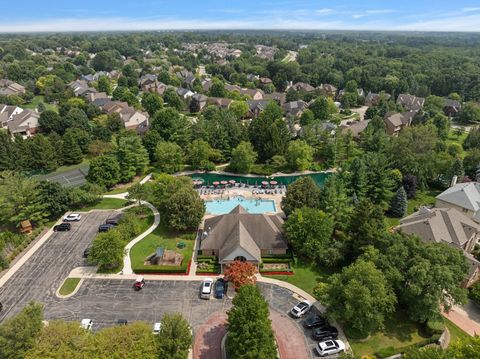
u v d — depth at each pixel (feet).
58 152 322.14
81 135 347.97
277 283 172.65
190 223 208.74
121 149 288.30
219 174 314.76
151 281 173.17
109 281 172.65
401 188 240.94
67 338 113.91
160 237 210.38
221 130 337.11
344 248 183.52
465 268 147.13
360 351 135.23
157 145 316.81
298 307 152.56
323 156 339.16
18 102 531.09
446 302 143.54
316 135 354.33
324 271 182.39
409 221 206.49
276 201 262.88
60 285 169.37
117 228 204.64
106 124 415.23
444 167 280.31
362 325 134.72
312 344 138.31
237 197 268.41
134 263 185.57
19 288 167.02
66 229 216.54
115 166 276.62
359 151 350.84
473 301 165.78
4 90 558.97
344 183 243.60
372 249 158.10
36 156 308.19
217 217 211.00
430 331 141.38
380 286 133.59
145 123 419.54
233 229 193.36
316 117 481.05
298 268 184.03
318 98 492.13
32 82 615.98
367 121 415.44
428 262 139.23
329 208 213.05
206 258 188.44
